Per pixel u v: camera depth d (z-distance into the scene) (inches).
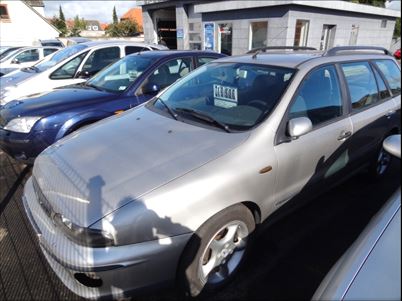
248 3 482.3
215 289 82.7
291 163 90.5
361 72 122.0
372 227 59.1
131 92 158.1
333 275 54.3
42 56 447.5
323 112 102.7
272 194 89.1
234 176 76.2
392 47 806.5
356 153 120.0
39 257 95.9
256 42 509.0
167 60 174.1
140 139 88.7
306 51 126.2
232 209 77.7
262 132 84.9
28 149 134.7
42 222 74.3
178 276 75.2
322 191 114.1
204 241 73.8
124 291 68.6
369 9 589.9
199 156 77.9
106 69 186.2
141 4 751.1
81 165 80.2
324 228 111.4
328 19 525.7
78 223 65.3
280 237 106.7
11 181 143.1
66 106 142.6
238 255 86.9
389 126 133.6
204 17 581.3
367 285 47.9
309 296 84.3
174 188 69.9
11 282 86.4
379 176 143.9
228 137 84.5
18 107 142.3
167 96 117.2
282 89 94.2
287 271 92.3
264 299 83.1
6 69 412.5
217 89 108.2
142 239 66.6
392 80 139.2
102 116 146.3
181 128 92.3
